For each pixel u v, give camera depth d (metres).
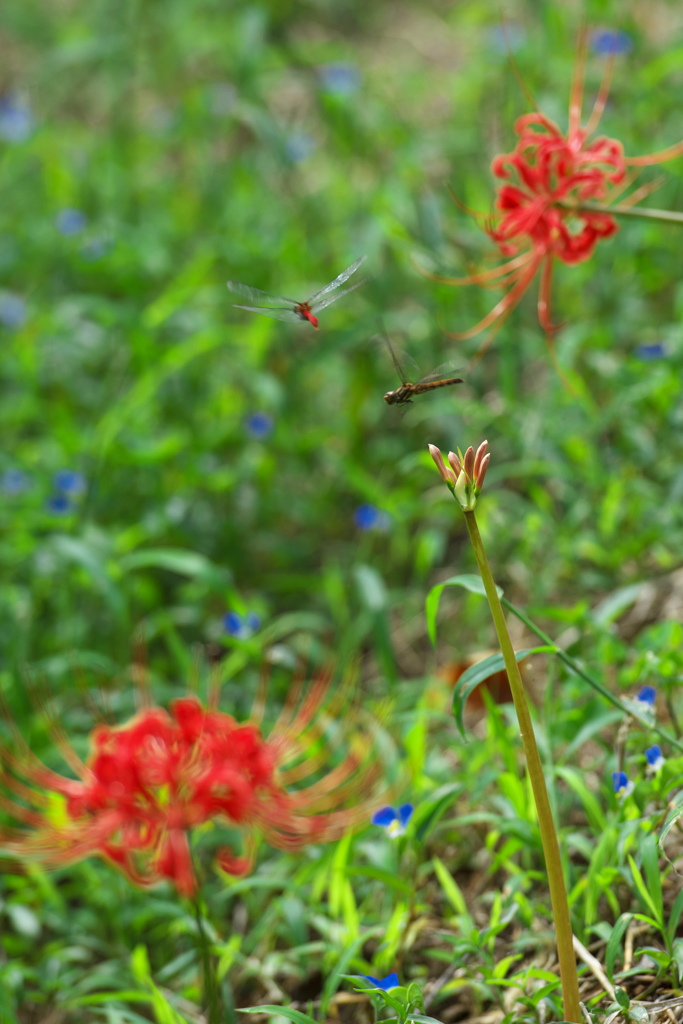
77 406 2.47
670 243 2.17
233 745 1.42
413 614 1.93
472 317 2.18
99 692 1.83
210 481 2.04
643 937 1.48
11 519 2.04
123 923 1.64
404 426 2.20
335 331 2.31
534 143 1.57
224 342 2.12
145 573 2.08
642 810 1.49
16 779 1.71
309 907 1.59
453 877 1.61
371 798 1.62
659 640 1.59
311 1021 1.36
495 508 1.89
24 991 1.62
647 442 1.84
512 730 1.60
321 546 2.18
